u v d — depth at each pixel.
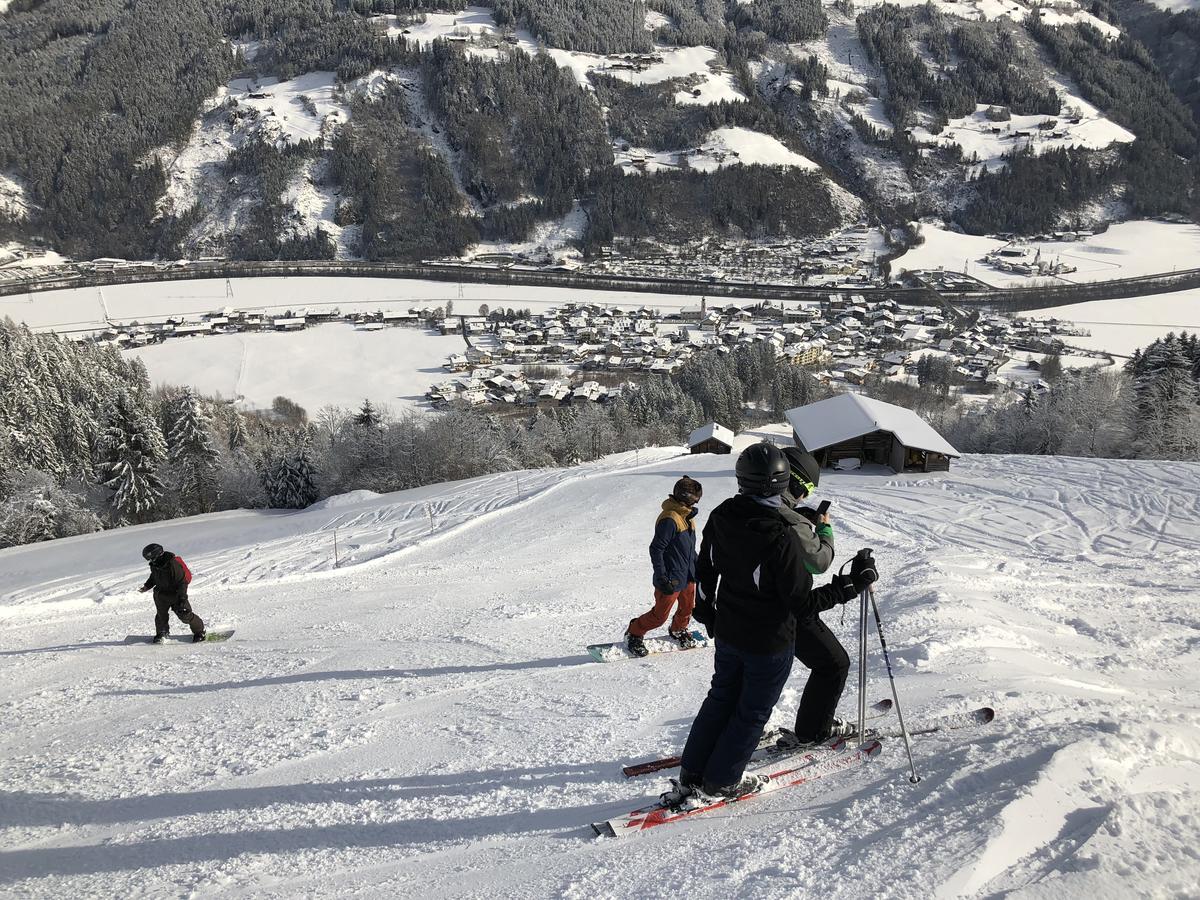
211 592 18.12
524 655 8.48
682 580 8.10
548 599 12.71
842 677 4.05
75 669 9.77
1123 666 7.33
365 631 10.97
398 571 19.89
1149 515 22.34
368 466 58.12
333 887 3.38
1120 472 28.45
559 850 3.47
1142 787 3.43
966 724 4.39
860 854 2.96
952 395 107.62
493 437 63.28
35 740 6.55
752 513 3.37
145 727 6.54
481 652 8.80
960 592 10.51
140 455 54.62
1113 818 2.97
